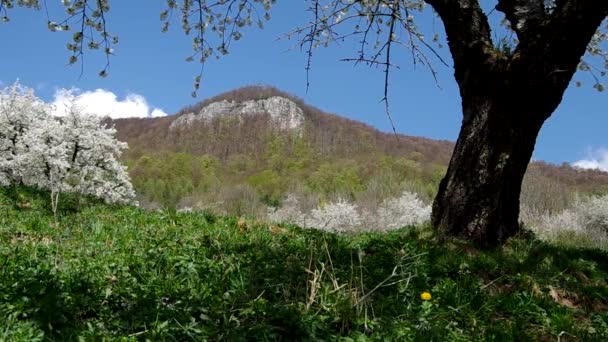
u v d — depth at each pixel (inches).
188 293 184.7
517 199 335.6
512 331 186.2
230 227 334.0
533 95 311.7
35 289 167.6
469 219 323.9
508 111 317.7
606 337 197.0
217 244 268.4
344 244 293.7
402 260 240.8
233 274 216.8
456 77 345.4
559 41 297.9
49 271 190.7
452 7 334.0
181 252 249.9
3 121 729.0
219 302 181.3
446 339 171.5
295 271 221.9
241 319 172.4
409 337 167.6
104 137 767.1
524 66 304.8
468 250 302.4
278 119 5349.4
